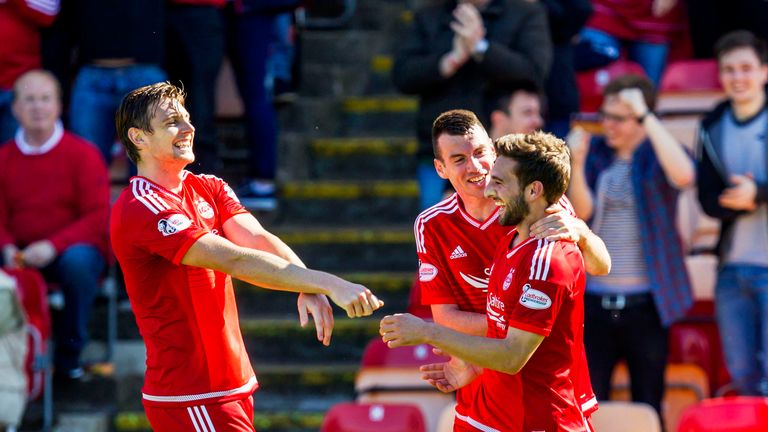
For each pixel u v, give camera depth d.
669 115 28.97
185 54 28.19
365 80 33.72
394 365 24.47
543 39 25.28
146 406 15.71
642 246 23.23
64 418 26.25
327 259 29.69
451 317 16.62
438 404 24.20
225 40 30.08
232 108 32.44
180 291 15.34
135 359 27.69
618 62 29.50
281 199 30.91
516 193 14.71
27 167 26.52
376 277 28.48
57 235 25.92
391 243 29.53
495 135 24.44
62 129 26.91
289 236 29.72
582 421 15.33
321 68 33.69
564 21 27.06
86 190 26.41
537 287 14.52
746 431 20.72
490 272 15.90
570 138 23.20
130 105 15.32
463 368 16.03
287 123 32.62
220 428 15.45
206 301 15.42
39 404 26.50
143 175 15.53
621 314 23.09
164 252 14.98
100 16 27.52
